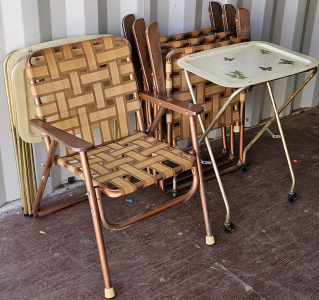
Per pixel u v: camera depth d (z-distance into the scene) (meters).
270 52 2.25
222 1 2.77
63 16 2.17
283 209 2.36
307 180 2.66
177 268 1.90
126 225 1.76
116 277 1.84
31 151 2.18
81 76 2.01
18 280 1.81
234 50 2.25
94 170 1.81
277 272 1.89
